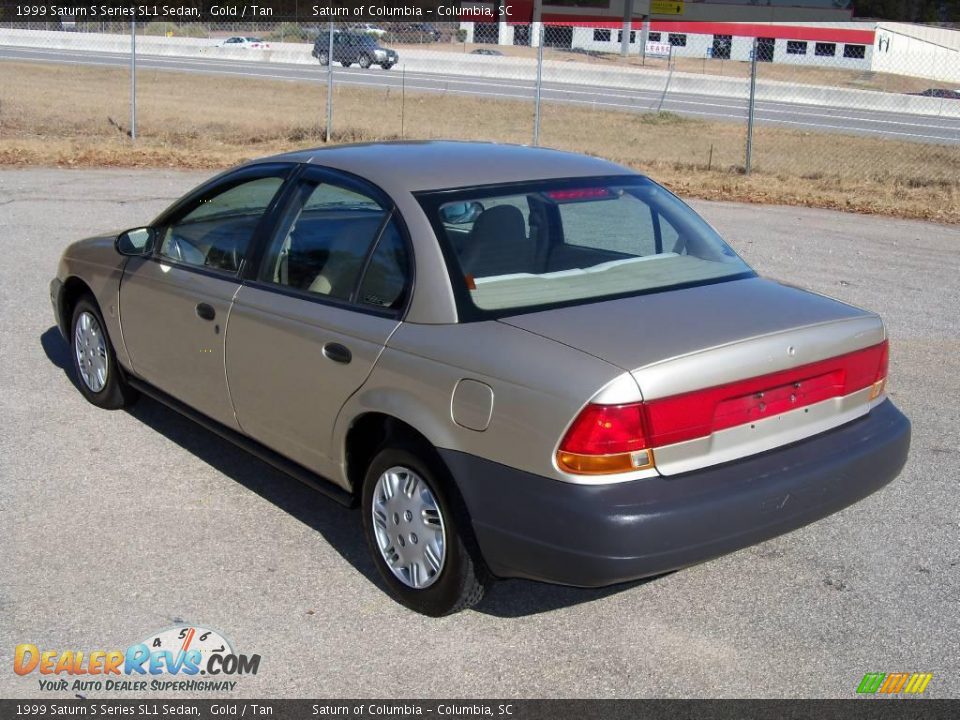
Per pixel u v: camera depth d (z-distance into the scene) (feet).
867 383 12.67
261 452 14.92
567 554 10.59
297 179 14.56
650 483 10.68
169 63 134.41
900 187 52.80
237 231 15.20
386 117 84.33
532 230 13.10
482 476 11.17
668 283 12.96
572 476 10.53
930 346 24.71
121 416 18.85
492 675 11.41
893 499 16.07
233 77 116.67
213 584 13.12
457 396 11.39
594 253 13.26
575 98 113.39
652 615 12.70
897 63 205.26
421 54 148.97
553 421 10.58
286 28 177.17
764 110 110.83
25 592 12.78
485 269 12.34
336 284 13.28
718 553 10.95
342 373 12.77
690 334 11.29
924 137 90.38
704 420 10.94
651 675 11.46
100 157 51.90
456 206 12.86
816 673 11.52
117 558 13.67
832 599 13.10
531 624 12.46
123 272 17.33
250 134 64.23
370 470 12.81
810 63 203.10
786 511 11.36
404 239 12.59
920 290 30.42
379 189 13.25
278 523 14.84
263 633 12.09
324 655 11.69
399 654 11.75
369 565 13.76
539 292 12.26
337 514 15.20
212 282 15.19
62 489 15.71
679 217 14.71
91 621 12.23
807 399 11.93
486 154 14.74
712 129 86.94
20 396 19.69
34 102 79.66
